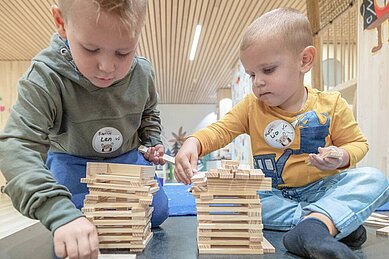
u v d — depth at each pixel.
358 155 0.82
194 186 0.67
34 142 0.65
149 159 0.93
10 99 4.03
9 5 2.64
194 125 8.30
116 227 0.66
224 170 0.65
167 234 0.80
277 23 0.85
